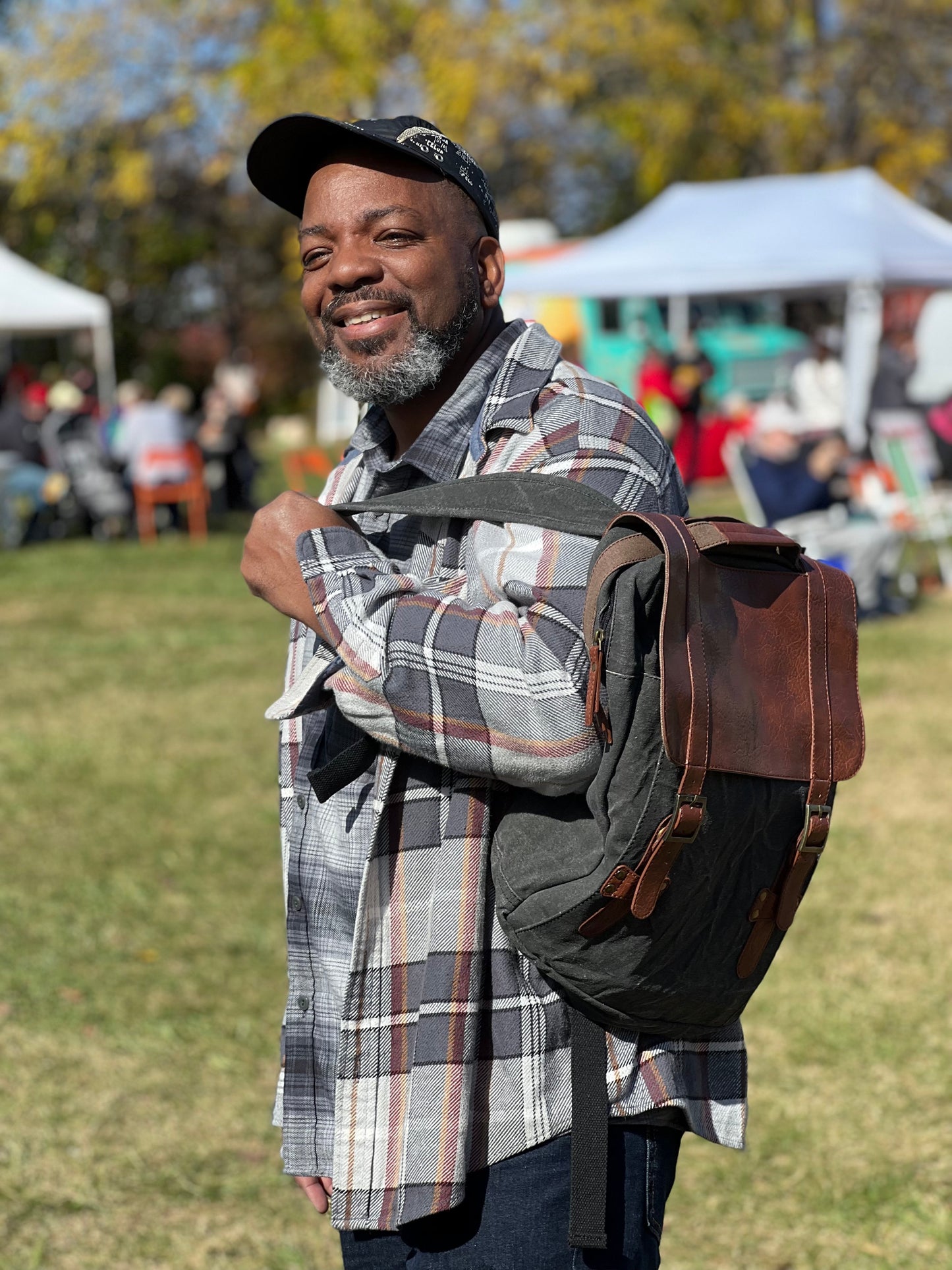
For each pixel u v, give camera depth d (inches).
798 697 55.1
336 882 64.4
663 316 761.6
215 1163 135.1
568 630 54.4
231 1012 163.6
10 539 546.0
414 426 67.4
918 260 544.4
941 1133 136.6
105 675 330.6
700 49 896.3
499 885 57.7
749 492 370.6
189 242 1152.8
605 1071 59.1
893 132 895.7
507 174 1029.8
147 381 1213.1
